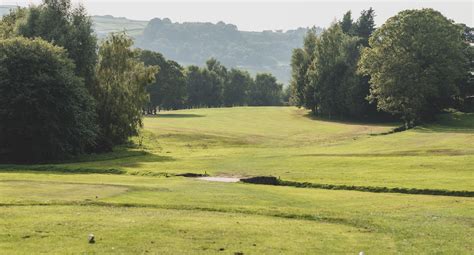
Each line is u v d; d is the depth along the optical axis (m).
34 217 26.28
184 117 160.38
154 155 77.25
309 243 22.30
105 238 21.95
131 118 86.81
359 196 39.84
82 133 72.94
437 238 23.75
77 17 85.56
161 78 190.50
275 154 73.81
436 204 35.66
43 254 19.16
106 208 30.55
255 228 25.19
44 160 71.62
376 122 147.25
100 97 84.56
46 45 71.62
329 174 52.09
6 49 69.44
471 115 124.81
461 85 129.12
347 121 150.12
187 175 54.12
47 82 68.75
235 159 68.44
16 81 67.88
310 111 176.25
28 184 41.28
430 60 115.81
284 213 30.36
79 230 23.31
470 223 27.62
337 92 149.12
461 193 40.94
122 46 89.31
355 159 62.69
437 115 127.75
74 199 33.47
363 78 143.88
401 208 33.84
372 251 21.16
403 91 115.50
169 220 26.53
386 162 58.84
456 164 54.62
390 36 118.25
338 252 20.88
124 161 68.75
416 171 51.94
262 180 49.84
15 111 67.62
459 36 121.62
